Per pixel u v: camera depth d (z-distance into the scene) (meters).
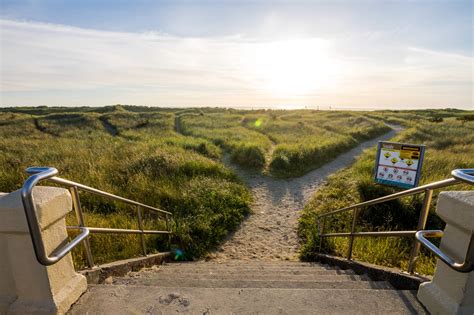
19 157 9.24
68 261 1.92
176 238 5.36
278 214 7.37
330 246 5.10
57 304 1.70
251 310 1.91
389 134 23.47
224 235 6.07
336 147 15.60
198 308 1.92
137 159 9.20
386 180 7.70
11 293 1.72
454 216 1.55
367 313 1.86
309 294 2.07
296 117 39.66
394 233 2.69
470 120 31.70
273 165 11.71
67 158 9.09
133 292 2.07
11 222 1.55
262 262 4.87
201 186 7.64
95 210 5.86
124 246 4.34
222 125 28.78
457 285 1.59
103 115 39.53
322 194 8.36
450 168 9.00
